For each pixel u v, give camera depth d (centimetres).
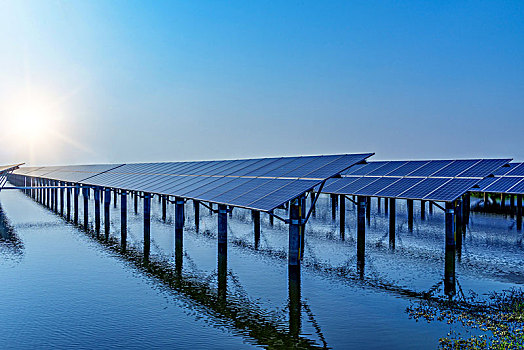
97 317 1493
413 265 2250
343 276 2023
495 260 2362
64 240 3009
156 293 1761
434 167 3105
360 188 3025
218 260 2375
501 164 2636
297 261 1992
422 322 1422
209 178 3141
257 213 3194
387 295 1723
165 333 1355
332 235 3238
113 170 5478
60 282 1927
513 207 4753
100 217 4356
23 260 2366
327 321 1441
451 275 2034
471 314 1491
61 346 1266
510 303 1599
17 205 5694
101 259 2397
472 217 4162
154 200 6556
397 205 5578
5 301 1662
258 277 2009
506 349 1208
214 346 1255
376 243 2911
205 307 1590
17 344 1280
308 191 1923
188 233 3331
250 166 3141
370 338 1302
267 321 1450
